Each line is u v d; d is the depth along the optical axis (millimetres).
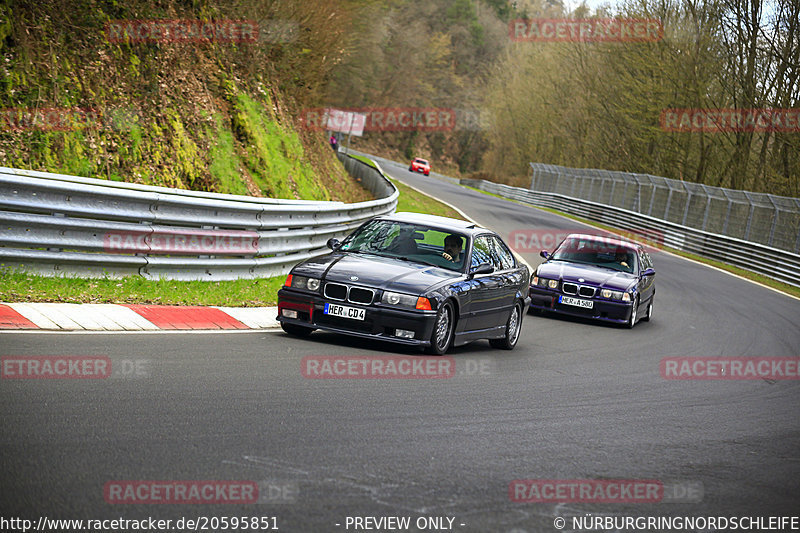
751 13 73438
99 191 18828
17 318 15000
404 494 8695
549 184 108250
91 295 17969
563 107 124312
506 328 20766
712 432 13742
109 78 29859
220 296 20953
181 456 9047
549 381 16719
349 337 18609
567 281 27984
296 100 55656
